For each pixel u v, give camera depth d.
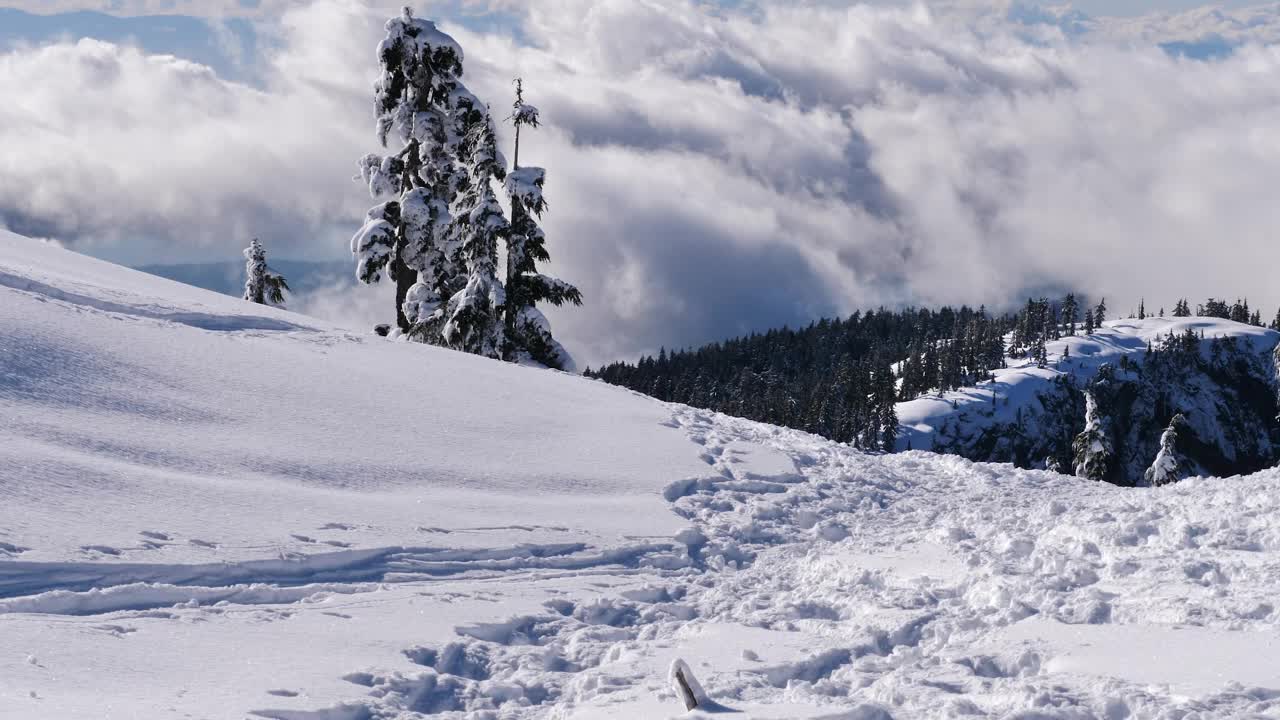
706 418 23.22
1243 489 14.44
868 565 12.71
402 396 19.62
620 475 17.47
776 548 14.96
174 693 7.61
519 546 13.37
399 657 9.09
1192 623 8.15
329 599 10.79
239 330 21.92
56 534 10.76
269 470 14.65
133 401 15.84
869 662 8.50
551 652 9.74
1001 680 7.26
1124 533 11.73
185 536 11.54
